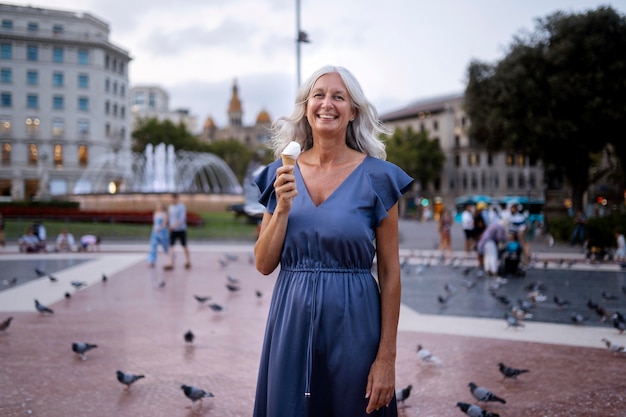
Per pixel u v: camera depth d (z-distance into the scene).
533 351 5.85
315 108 2.22
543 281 12.47
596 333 6.82
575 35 25.66
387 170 2.21
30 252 20.97
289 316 2.11
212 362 5.34
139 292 10.33
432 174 84.75
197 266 15.72
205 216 39.72
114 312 8.13
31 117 74.50
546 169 31.44
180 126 87.19
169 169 51.34
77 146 76.81
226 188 65.31
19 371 5.00
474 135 31.67
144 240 26.80
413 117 94.56
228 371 5.03
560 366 5.23
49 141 75.25
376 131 2.42
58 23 75.62
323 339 2.06
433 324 7.41
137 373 4.96
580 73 25.83
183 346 5.98
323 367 2.06
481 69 30.11
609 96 25.39
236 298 9.62
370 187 2.16
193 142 87.00
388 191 2.19
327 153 2.25
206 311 8.25
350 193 2.16
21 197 73.69
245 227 30.61
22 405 4.11
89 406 4.09
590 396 4.31
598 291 10.80
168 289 10.77
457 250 23.00
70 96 76.25
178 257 19.03
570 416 3.88
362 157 2.28
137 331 6.78
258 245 2.22
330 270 2.12
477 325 7.34
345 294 2.09
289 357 2.08
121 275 13.27
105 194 44.00
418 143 83.88
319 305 2.07
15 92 73.75
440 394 4.40
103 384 4.63
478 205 19.38
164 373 4.96
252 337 6.46
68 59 76.19
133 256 19.38
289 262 2.20
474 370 5.10
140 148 84.19
